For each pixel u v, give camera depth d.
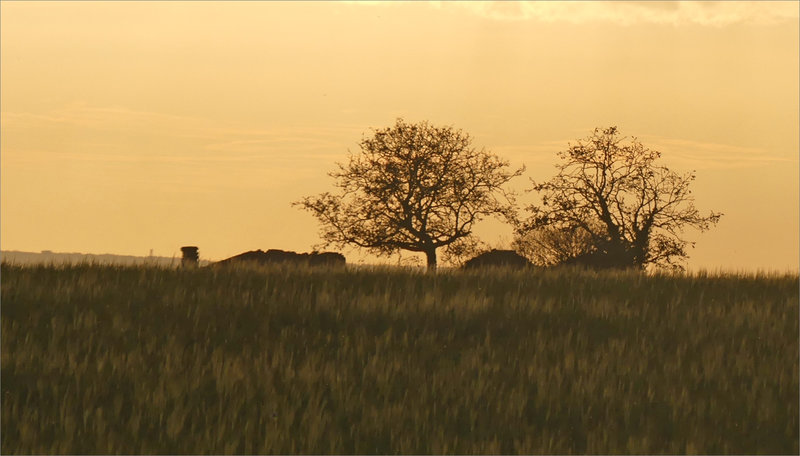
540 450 51.97
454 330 79.38
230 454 49.81
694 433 54.84
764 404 60.81
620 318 84.06
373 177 190.00
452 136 194.12
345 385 61.66
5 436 53.00
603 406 60.53
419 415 56.84
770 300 94.19
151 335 73.50
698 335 78.19
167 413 56.78
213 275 95.62
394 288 93.69
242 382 62.12
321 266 105.25
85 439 52.25
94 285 86.88
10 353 66.62
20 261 99.62
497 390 62.91
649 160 193.00
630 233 191.50
